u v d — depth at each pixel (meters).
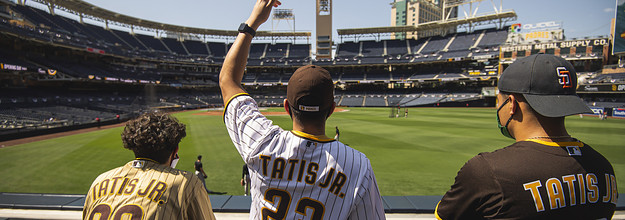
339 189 1.39
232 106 1.62
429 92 64.94
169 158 2.09
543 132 1.44
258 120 1.57
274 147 1.48
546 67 1.40
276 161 1.45
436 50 67.56
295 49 78.62
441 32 72.12
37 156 13.47
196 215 1.99
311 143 1.45
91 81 45.56
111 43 54.25
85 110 35.06
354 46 77.38
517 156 1.36
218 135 19.91
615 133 20.47
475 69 62.19
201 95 65.19
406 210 3.88
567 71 1.40
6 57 34.94
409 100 62.94
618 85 37.34
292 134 1.51
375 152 14.32
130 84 53.47
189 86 66.94
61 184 9.44
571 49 47.00
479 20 65.56
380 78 68.69
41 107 32.69
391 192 8.79
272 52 77.94
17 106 31.17
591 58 45.53
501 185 1.29
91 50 45.59
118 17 58.72
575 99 1.36
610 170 1.45
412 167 11.52
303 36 80.81
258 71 76.69
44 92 38.78
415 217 3.81
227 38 78.12
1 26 32.72
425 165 11.81
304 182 1.40
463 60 59.88
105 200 1.79
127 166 1.98
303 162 1.43
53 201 3.84
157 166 1.97
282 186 1.43
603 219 1.37
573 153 1.37
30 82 39.38
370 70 73.50
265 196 1.46
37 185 9.33
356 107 61.03
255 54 77.62
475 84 63.53
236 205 4.01
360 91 71.81
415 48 71.62
